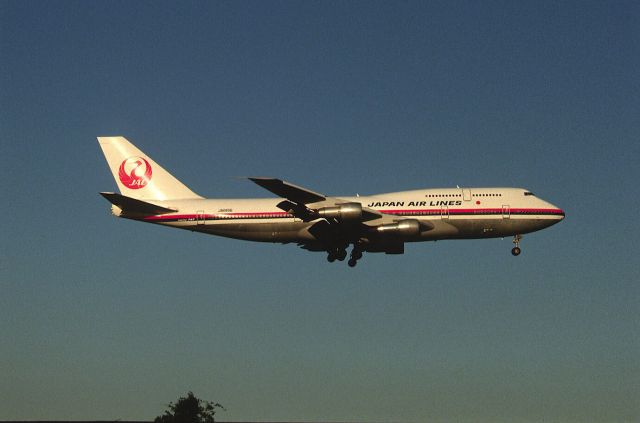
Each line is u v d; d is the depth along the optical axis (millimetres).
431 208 98000
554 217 98312
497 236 99000
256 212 99375
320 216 94062
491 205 98125
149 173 105312
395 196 99438
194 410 65312
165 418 64750
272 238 100000
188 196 104250
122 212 100188
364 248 100375
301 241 100000
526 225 98062
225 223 99500
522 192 99750
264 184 91625
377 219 96812
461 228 97875
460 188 100188
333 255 102188
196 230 100375
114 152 106062
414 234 95375
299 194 94750
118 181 105500
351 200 99000
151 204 98375
